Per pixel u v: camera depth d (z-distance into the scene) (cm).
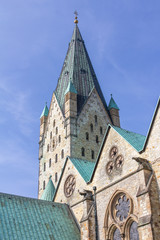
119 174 4181
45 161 8044
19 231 4122
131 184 3938
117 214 4094
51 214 4756
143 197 3484
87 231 4244
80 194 4572
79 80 8444
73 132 7350
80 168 5312
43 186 7769
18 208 4522
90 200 4484
